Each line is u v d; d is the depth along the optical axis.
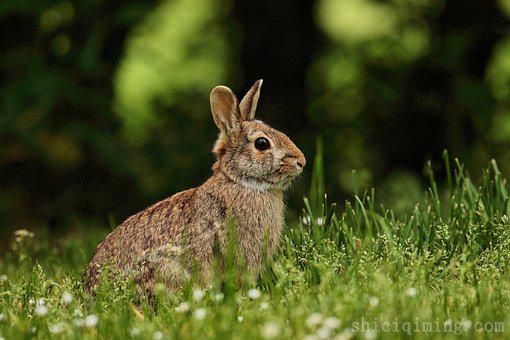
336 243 7.65
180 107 14.88
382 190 13.30
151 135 14.30
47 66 13.44
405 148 14.04
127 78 15.28
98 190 13.83
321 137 14.28
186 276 7.12
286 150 7.41
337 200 13.73
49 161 13.27
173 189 13.78
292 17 14.27
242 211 7.31
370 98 14.38
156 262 7.14
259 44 14.42
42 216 13.66
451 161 13.76
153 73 15.49
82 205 13.77
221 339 5.27
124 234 7.40
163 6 13.73
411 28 14.05
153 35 15.09
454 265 6.91
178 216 7.36
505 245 7.16
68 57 13.46
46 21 13.41
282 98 14.59
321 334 5.18
